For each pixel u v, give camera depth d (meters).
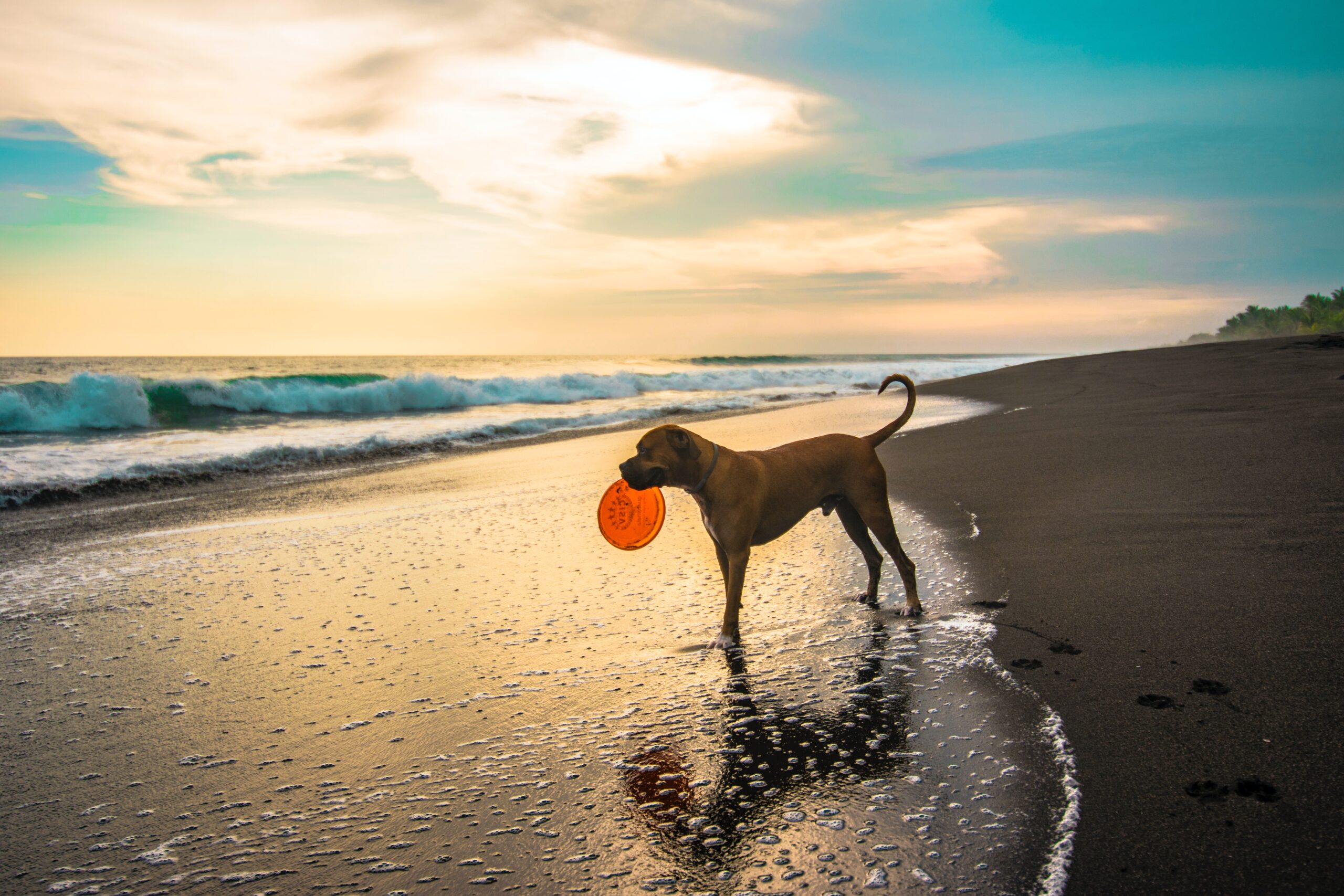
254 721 3.28
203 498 9.13
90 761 3.00
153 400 16.05
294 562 6.01
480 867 2.19
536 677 3.58
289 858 2.30
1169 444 7.38
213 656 4.06
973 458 8.04
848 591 4.59
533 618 4.43
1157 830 2.07
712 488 3.89
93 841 2.46
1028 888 1.91
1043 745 2.57
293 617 4.65
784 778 2.56
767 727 2.93
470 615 4.53
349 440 12.98
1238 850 1.96
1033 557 4.60
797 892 1.98
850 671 3.38
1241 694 2.73
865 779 2.51
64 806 2.67
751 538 3.99
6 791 2.79
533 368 44.09
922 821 2.25
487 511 7.73
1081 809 2.21
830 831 2.24
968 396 17.88
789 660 3.58
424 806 2.54
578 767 2.73
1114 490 5.86
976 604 4.01
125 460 10.76
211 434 13.98
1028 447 8.34
